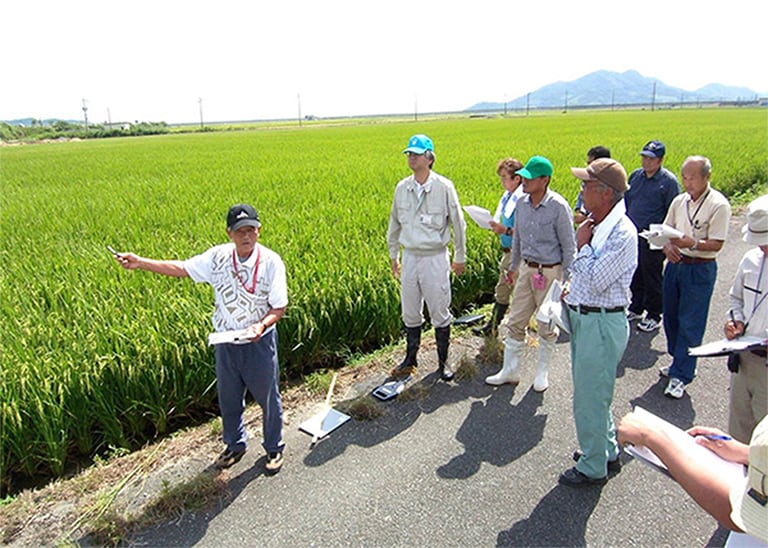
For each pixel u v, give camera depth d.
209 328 4.41
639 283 6.00
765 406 3.03
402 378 4.71
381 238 7.07
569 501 3.18
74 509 3.22
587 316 3.12
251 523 3.04
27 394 3.62
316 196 11.28
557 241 4.23
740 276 3.24
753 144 20.98
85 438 3.87
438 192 4.43
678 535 2.91
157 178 16.94
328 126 83.88
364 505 3.16
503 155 19.33
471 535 2.92
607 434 3.25
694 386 4.56
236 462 3.60
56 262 6.58
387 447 3.74
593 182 3.01
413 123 78.50
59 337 4.28
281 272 3.39
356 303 5.29
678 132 31.42
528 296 4.40
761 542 1.45
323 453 3.69
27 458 3.62
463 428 3.96
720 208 4.15
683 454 1.78
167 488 3.23
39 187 15.77
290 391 4.59
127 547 2.91
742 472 1.77
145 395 4.04
